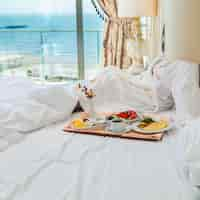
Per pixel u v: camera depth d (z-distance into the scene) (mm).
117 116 1724
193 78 1743
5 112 1548
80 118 1769
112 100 2039
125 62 3465
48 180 1052
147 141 1411
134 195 948
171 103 1979
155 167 1136
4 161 1218
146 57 3314
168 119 1696
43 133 1557
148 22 3291
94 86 2064
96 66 4105
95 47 4059
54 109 1770
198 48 1781
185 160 1053
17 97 1823
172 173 1083
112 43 3484
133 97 2014
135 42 3354
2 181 1053
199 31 1755
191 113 1614
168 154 1257
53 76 4699
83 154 1270
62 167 1151
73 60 4566
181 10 2051
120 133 1488
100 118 1724
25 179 1059
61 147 1352
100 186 1003
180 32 2088
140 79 2203
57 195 955
